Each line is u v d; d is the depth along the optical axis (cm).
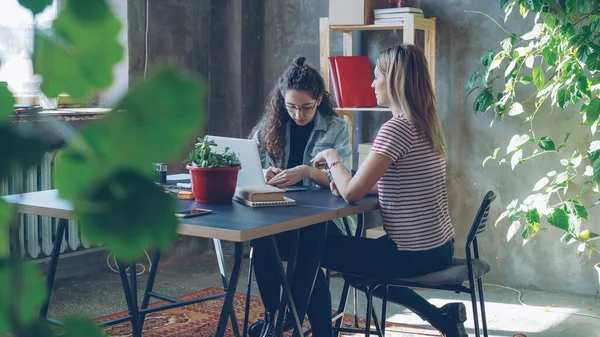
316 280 284
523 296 443
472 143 468
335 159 284
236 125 543
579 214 400
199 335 367
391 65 277
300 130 335
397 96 276
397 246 270
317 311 284
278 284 299
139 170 25
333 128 329
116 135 24
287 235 296
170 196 26
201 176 263
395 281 271
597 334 375
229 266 521
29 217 434
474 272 278
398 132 268
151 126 24
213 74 547
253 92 548
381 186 273
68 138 25
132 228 25
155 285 463
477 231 279
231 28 538
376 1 465
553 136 444
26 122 25
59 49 25
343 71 472
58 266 463
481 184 468
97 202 25
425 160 271
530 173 453
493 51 448
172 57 515
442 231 275
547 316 405
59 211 237
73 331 26
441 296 445
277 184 288
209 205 262
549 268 453
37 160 25
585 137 435
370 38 496
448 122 474
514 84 419
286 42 533
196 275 493
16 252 27
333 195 291
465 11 462
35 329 25
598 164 385
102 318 392
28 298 26
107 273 486
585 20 425
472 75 436
